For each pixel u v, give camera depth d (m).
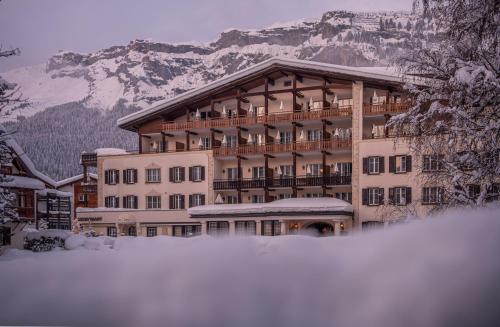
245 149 60.66
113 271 7.56
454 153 17.81
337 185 57.00
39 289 7.68
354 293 5.89
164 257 7.41
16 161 43.09
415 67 18.91
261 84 62.19
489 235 5.42
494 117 17.16
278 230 57.88
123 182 65.38
